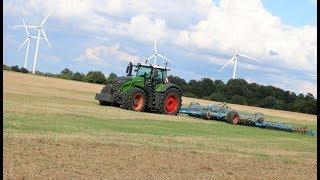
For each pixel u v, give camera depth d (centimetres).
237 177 1277
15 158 1220
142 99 3138
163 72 3272
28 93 3922
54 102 3241
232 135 2402
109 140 1691
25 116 2148
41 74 8731
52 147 1424
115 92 3192
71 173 1137
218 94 7062
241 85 7225
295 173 1430
